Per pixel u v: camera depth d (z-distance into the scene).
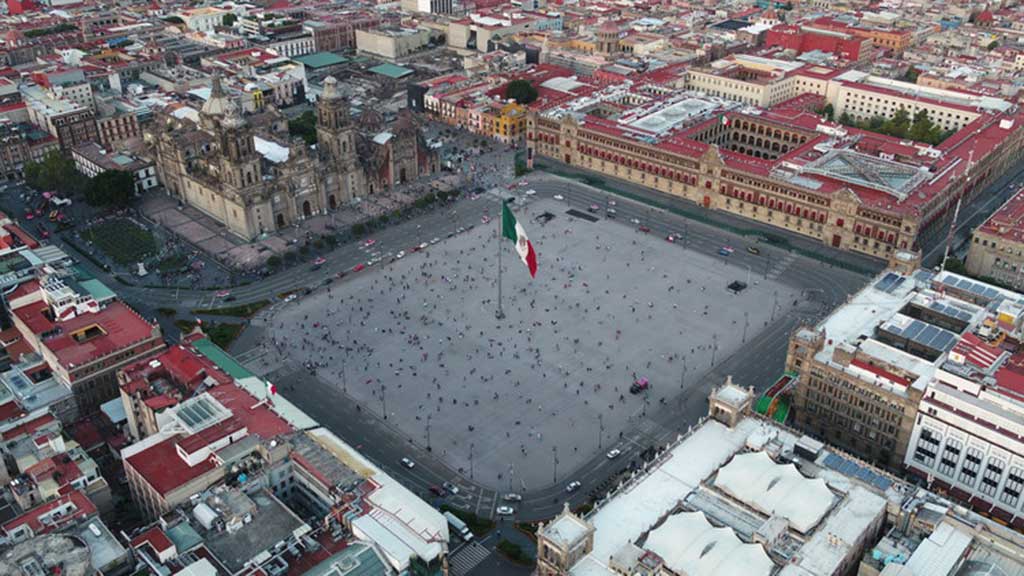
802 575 138.12
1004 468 172.38
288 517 155.00
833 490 155.88
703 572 137.62
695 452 167.25
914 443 186.50
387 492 159.00
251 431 174.38
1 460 170.75
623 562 136.62
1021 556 139.75
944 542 142.75
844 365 194.75
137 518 175.50
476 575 164.75
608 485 187.25
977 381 178.12
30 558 137.62
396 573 143.88
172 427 173.88
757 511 151.50
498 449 198.62
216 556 145.62
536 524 177.00
